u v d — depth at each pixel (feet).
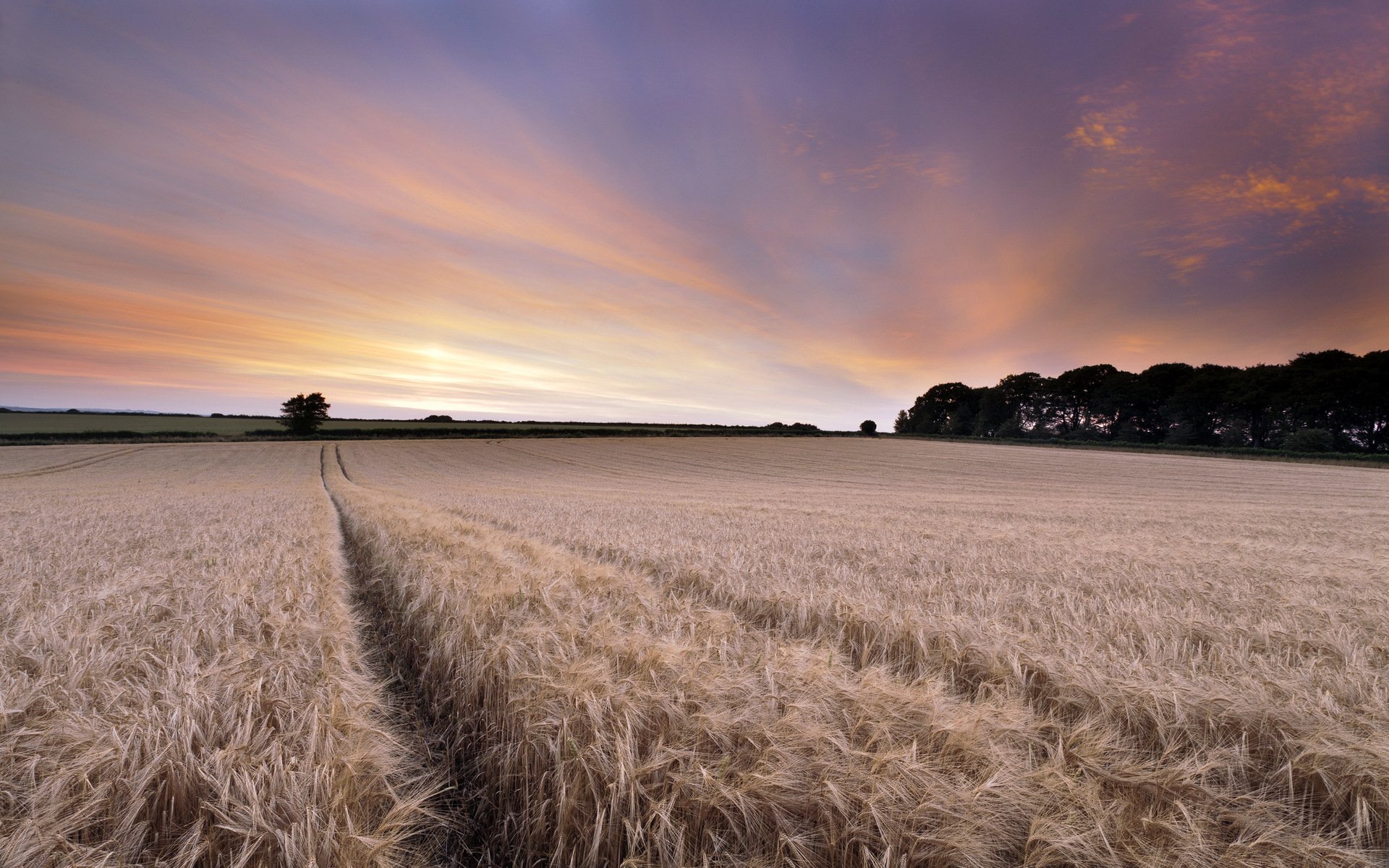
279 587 24.20
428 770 13.41
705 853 8.66
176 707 10.80
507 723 12.28
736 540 42.65
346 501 82.43
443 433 304.50
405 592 25.32
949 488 136.56
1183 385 269.03
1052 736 11.61
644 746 10.55
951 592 25.20
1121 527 62.08
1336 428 223.51
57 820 8.49
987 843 8.45
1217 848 8.71
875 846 8.48
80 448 207.31
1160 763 10.93
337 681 13.00
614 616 19.48
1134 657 16.08
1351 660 16.37
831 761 9.34
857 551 38.17
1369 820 9.46
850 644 18.92
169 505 70.28
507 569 26.76
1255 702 12.23
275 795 8.81
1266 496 117.29
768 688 12.23
